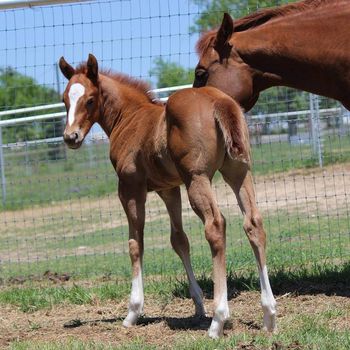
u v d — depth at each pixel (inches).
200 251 494.3
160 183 315.0
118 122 332.8
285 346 258.4
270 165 738.8
